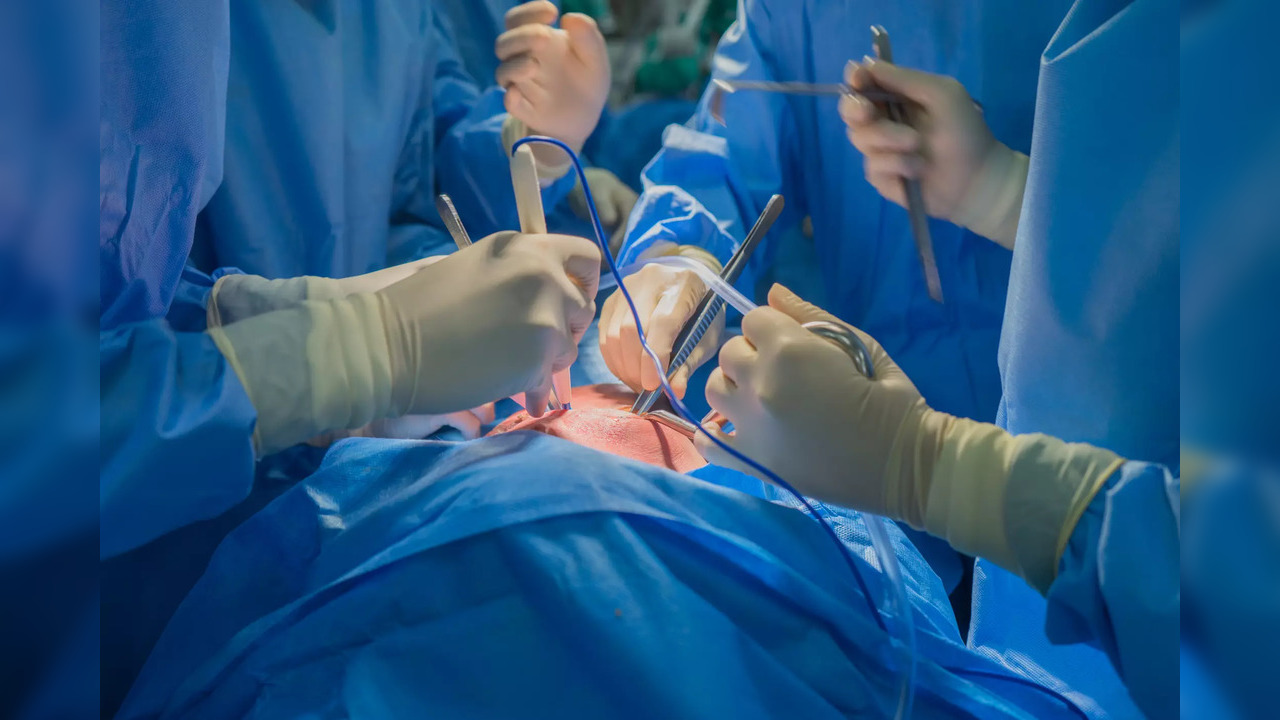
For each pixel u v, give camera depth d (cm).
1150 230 75
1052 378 85
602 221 164
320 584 75
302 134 121
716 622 69
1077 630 71
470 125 159
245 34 116
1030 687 80
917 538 118
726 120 143
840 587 78
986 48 123
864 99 110
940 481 76
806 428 80
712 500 78
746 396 84
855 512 96
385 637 69
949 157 110
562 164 147
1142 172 74
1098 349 80
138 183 87
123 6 81
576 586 68
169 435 70
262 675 70
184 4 85
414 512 76
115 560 95
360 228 134
